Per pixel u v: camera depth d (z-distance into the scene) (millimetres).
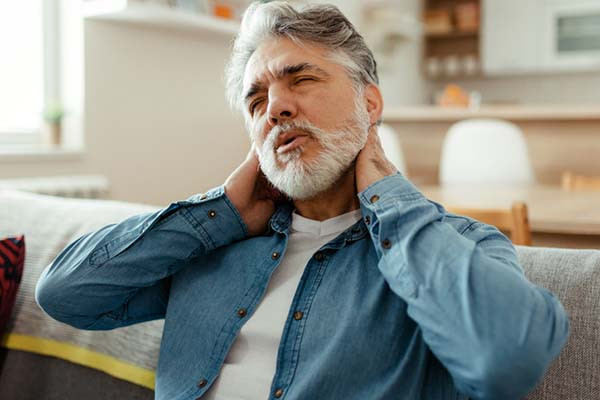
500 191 2662
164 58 3223
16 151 2521
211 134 3582
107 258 1067
